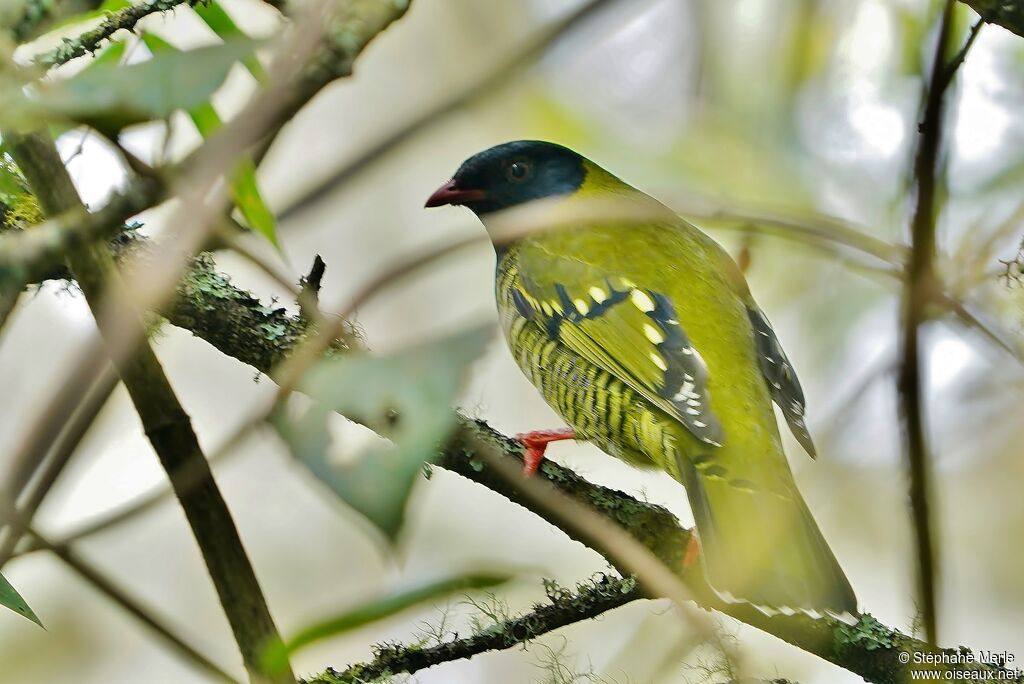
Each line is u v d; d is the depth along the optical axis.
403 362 3.28
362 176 5.45
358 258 5.70
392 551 3.32
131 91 3.61
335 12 3.74
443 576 4.32
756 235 5.58
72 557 4.87
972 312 5.48
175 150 5.51
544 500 5.43
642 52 5.61
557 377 5.60
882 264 5.45
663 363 5.57
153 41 5.43
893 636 5.52
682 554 5.53
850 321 5.59
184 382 5.66
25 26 4.52
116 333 4.23
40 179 4.17
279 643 4.15
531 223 5.62
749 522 5.53
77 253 4.22
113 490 5.64
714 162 5.57
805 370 5.60
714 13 5.58
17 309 5.57
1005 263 5.48
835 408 5.59
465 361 3.28
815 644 5.52
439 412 3.23
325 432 3.36
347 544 5.66
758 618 5.52
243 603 4.17
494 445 5.50
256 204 4.84
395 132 5.43
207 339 5.50
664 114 5.60
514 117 5.63
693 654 5.48
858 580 5.62
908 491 5.43
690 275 5.59
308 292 4.90
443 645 5.50
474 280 5.69
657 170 5.58
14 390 5.60
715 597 5.52
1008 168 5.55
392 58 5.69
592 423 5.59
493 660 5.61
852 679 5.59
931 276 5.44
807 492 5.61
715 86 5.58
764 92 5.57
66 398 5.18
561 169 5.62
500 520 5.66
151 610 4.95
